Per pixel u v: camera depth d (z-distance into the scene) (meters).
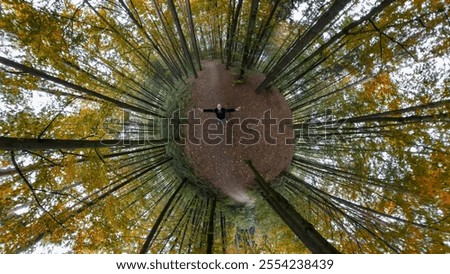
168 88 10.30
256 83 8.86
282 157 8.77
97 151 6.65
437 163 7.98
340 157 10.31
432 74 7.80
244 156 8.25
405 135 8.44
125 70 9.62
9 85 5.86
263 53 10.01
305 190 10.10
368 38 7.97
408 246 6.77
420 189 7.77
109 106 7.43
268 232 8.98
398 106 8.71
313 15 7.68
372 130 9.41
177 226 8.62
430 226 7.06
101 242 6.40
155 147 9.41
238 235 10.10
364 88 9.26
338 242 8.77
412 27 7.40
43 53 5.90
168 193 9.96
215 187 8.45
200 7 8.20
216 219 9.01
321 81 10.26
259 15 7.55
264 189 7.63
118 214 7.08
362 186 9.43
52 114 6.64
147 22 9.10
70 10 6.57
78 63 7.10
